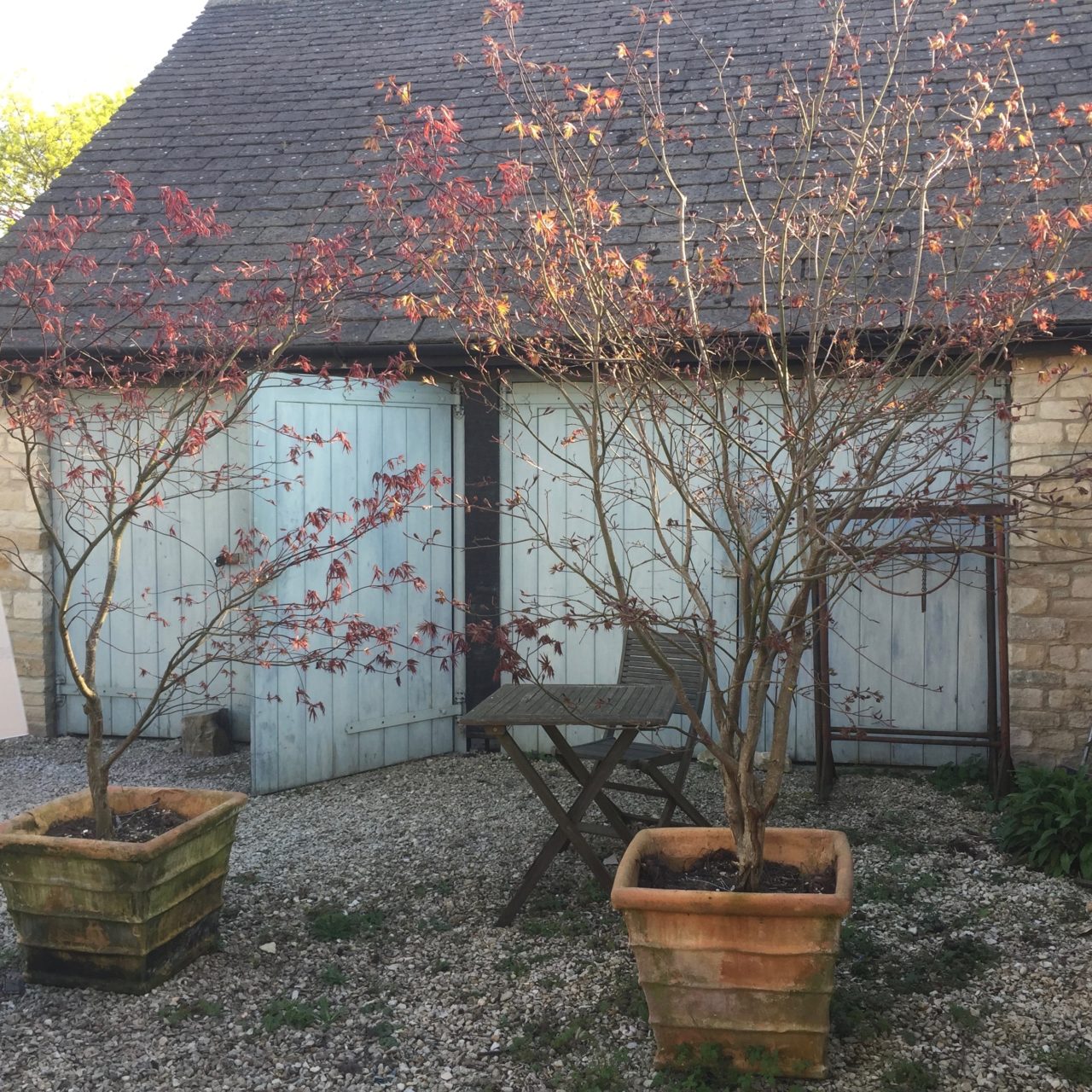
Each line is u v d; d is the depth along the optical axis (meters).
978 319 3.46
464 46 9.35
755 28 8.44
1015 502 3.74
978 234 6.03
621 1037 3.43
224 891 4.71
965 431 3.63
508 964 3.94
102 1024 3.54
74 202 8.23
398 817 5.75
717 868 3.61
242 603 6.05
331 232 7.36
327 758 6.46
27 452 4.09
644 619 3.31
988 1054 3.27
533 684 4.96
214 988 3.78
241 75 9.69
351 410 6.43
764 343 5.58
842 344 3.75
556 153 4.05
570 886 4.69
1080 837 4.80
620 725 4.15
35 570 7.40
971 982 3.74
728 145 7.17
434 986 3.79
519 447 6.82
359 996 3.72
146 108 9.39
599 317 3.39
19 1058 3.36
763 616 3.24
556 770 6.64
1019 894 4.55
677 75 8.04
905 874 4.79
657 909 3.12
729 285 3.87
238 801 4.07
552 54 8.70
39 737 7.53
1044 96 6.97
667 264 6.27
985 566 6.24
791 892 3.42
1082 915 4.33
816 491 3.33
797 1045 3.14
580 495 6.76
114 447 7.07
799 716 6.67
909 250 6.08
